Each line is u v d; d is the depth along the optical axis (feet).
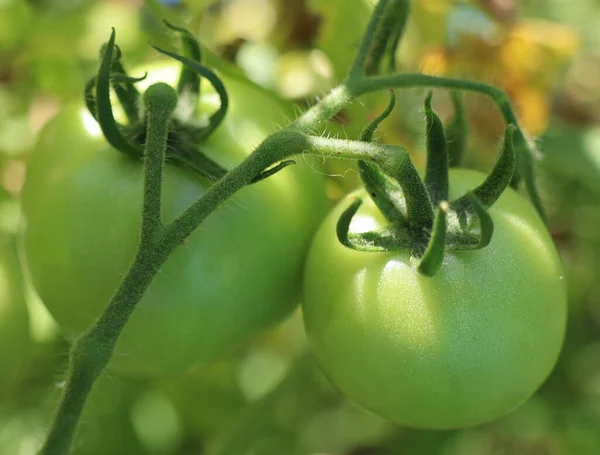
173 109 0.73
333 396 1.51
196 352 0.88
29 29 1.27
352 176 1.01
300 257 0.89
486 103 1.18
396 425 1.53
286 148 0.75
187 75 0.86
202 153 0.85
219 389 1.48
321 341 0.83
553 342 0.82
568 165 1.20
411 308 0.79
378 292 0.80
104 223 0.84
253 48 1.17
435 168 0.82
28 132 1.31
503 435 1.54
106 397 1.39
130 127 0.85
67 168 0.86
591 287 1.46
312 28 1.17
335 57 1.10
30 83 1.33
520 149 0.89
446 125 0.91
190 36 0.85
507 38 1.17
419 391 0.80
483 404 0.81
